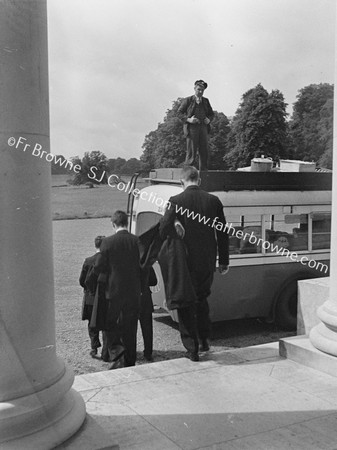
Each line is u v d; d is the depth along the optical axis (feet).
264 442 11.22
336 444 11.15
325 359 15.31
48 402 10.08
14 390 9.84
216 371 15.44
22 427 9.62
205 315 17.84
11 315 9.89
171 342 24.48
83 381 14.61
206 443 11.17
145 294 20.92
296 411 12.75
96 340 22.17
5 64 9.53
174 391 13.93
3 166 9.71
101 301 19.11
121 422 12.10
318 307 17.28
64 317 28.89
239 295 24.62
